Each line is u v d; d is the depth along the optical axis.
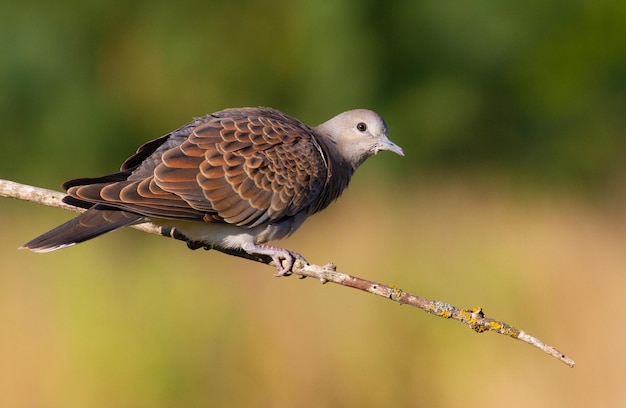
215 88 19.34
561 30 19.42
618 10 19.34
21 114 18.45
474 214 12.60
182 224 6.33
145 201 5.94
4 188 6.09
